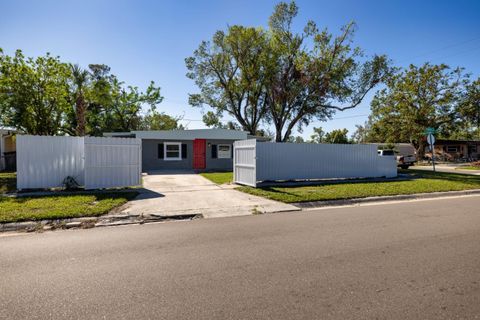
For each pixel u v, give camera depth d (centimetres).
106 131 3094
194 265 359
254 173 1073
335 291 288
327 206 780
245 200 819
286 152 1245
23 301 271
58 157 971
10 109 1603
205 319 240
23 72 1435
